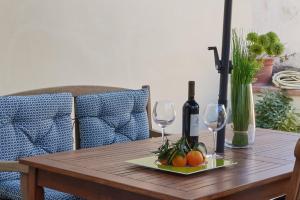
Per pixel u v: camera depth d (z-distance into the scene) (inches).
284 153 88.2
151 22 161.6
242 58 92.7
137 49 157.6
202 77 182.5
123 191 66.7
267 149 91.9
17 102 99.5
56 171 73.8
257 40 93.9
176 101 173.0
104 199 69.3
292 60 201.5
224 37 87.4
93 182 70.6
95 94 115.3
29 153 100.5
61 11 135.2
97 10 144.6
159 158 74.7
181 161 73.0
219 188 62.8
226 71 87.7
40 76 131.3
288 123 184.9
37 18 129.6
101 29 146.1
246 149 91.7
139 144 95.3
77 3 139.1
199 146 79.5
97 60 145.6
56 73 135.0
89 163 76.9
